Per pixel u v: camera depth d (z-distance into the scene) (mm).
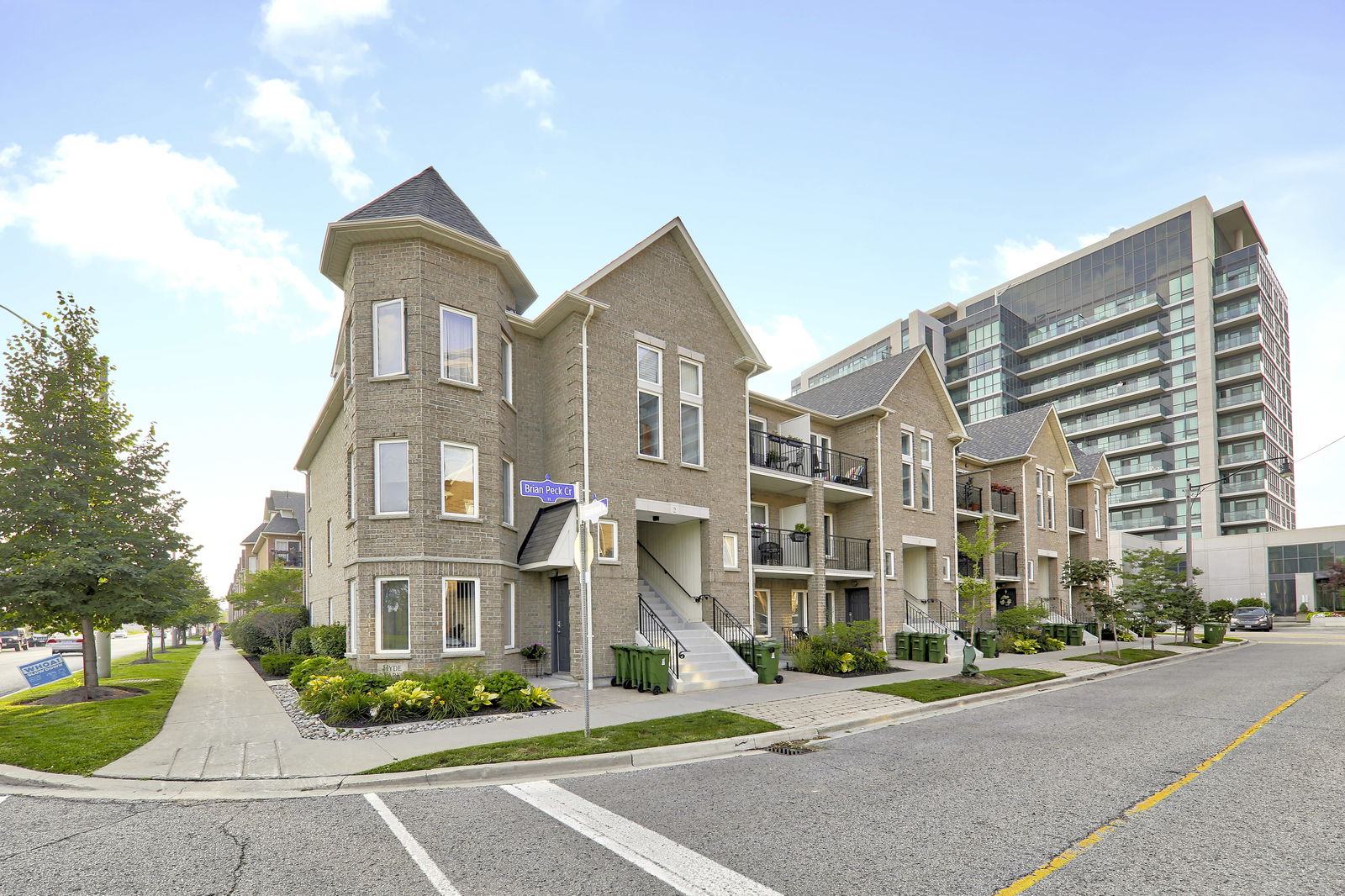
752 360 20266
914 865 5535
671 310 18906
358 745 9844
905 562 27578
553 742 9680
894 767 8805
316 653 19516
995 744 10148
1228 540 61500
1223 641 32156
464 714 11953
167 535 15844
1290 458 78688
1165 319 74625
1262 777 8125
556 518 16562
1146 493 73125
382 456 14898
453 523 14820
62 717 12320
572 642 15836
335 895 5121
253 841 6266
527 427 17797
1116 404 76438
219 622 54719
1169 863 5523
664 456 18078
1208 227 72938
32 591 13523
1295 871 5355
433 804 7359
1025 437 33656
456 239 15328
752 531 21516
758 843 6059
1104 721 11914
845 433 25719
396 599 14469
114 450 15594
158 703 14102
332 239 15180
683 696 14203
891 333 90562
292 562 49938
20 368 14719
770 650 16562
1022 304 88375
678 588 19562
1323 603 56344
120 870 5645
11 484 13891
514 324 17750
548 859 5746
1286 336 83438
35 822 6887
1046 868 5441
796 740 10570
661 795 7594
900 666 20531
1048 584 34406
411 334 14891
